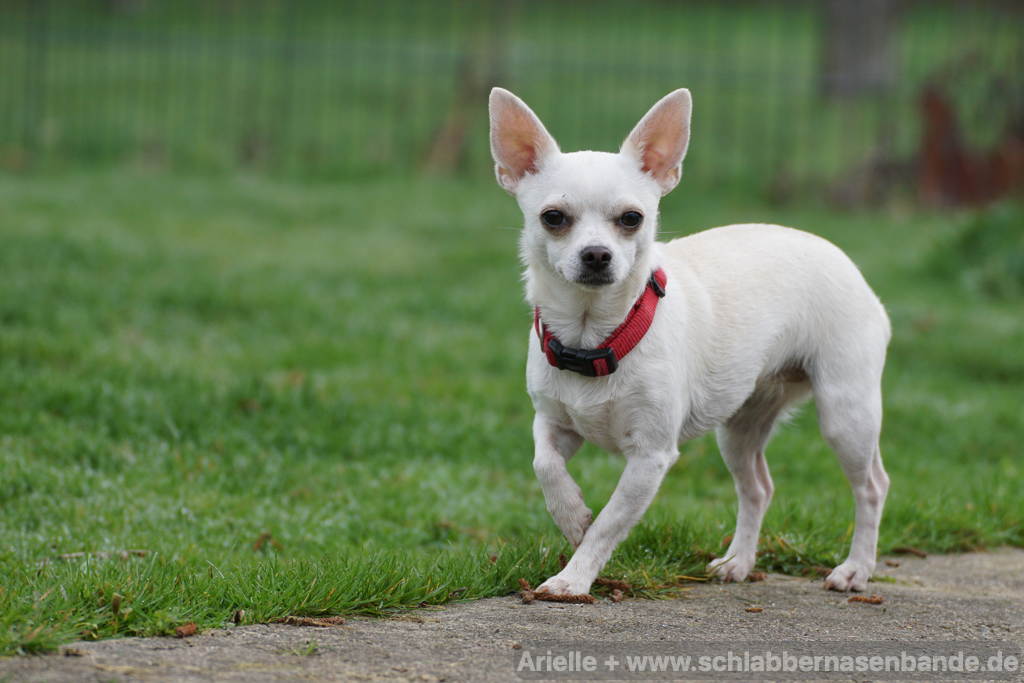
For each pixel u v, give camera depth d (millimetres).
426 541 6770
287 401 8445
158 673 3938
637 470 5195
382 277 12984
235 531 6516
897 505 7152
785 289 5664
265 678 3949
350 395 8828
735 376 5523
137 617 4473
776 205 18594
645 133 5285
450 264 13859
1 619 4238
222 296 11258
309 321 11031
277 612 4664
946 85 18797
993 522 7160
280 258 13492
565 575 5168
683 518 6555
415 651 4336
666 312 5242
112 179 17516
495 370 10180
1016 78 19266
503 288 12703
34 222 13695
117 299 10859
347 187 18688
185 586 4809
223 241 14156
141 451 7469
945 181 18547
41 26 20484
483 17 31906
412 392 9164
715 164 20688
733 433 6008
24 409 7730
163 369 8898
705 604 5324
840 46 25234
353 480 7484
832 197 18734
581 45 29344
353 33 27891
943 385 10516
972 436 9195
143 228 14305
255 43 24891
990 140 19094
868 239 16109
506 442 8289
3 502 6551
